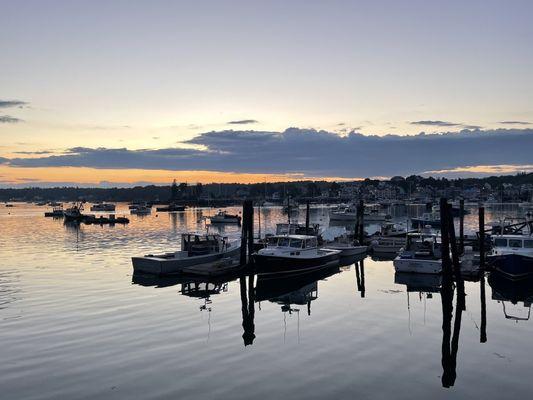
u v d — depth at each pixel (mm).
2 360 17453
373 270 40250
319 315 24031
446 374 16266
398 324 22266
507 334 20906
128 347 18875
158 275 36156
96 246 58219
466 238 53125
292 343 19453
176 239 68375
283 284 34438
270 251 37656
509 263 33438
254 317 23766
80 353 18172
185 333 20828
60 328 21406
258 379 15797
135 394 14672
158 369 16609
